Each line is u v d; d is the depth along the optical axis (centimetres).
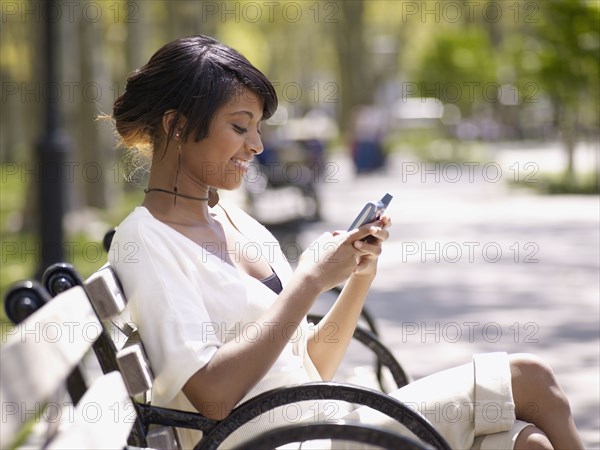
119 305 356
